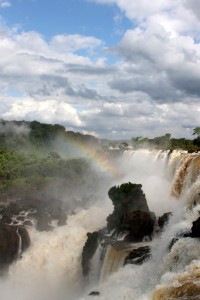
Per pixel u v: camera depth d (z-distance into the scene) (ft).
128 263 130.41
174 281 90.48
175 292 86.12
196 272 92.84
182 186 190.39
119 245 148.25
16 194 303.48
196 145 371.15
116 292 113.39
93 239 165.27
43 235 203.00
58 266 180.04
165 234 138.00
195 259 102.53
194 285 86.38
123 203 172.45
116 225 168.14
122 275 123.03
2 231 192.75
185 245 108.27
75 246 186.50
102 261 149.38
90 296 114.73
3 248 188.34
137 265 126.62
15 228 199.41
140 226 155.33
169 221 155.63
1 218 228.63
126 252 139.03
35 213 227.40
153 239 153.69
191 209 150.61
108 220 172.35
